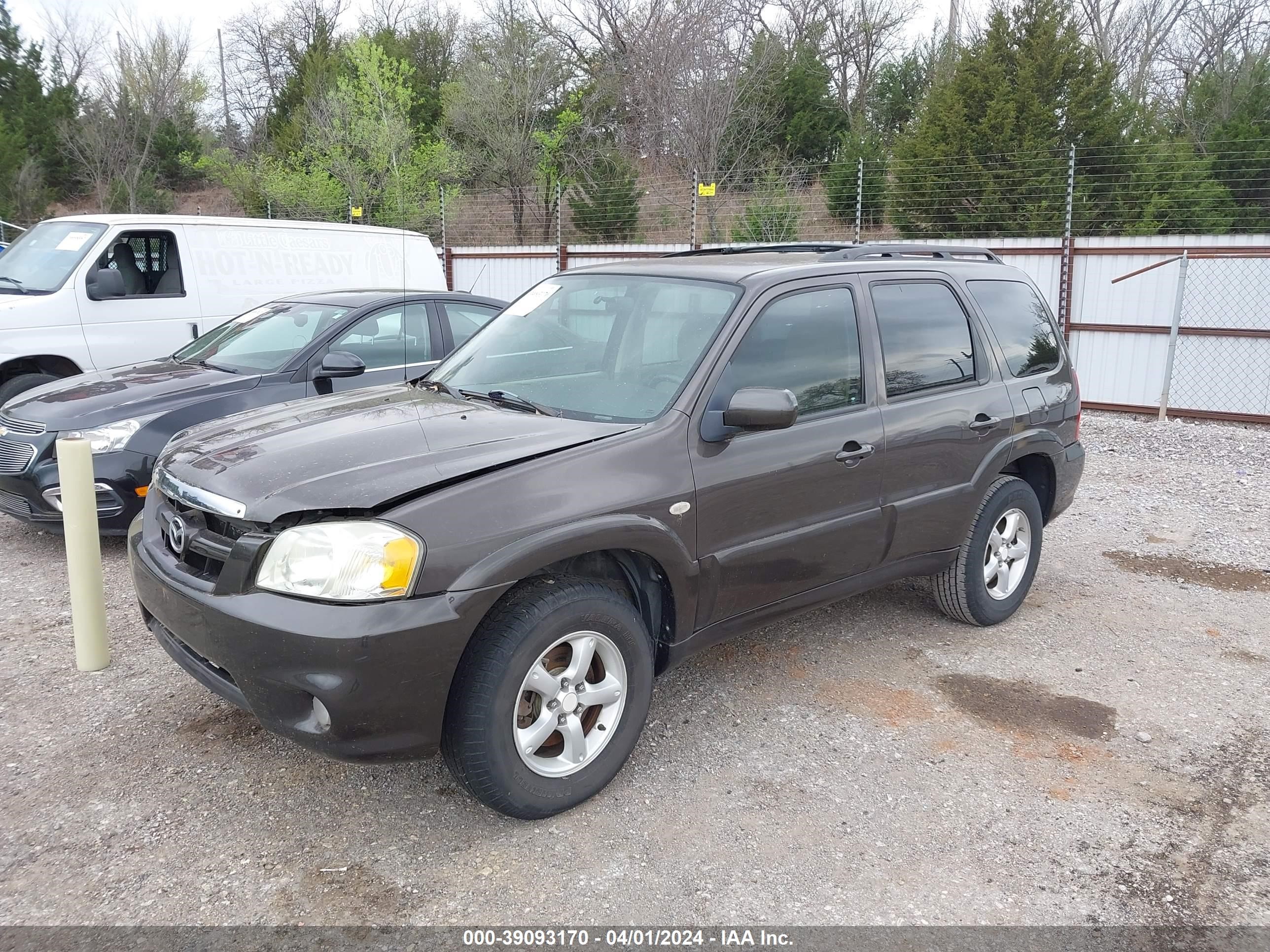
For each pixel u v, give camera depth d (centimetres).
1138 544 653
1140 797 347
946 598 488
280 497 295
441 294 730
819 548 394
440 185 2148
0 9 3089
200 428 387
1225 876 303
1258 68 1997
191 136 3416
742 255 457
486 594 291
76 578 419
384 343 680
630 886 292
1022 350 504
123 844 308
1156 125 1719
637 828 322
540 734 314
